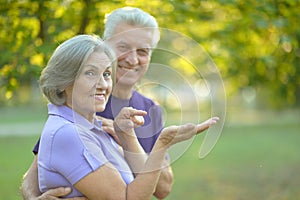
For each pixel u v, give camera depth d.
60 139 2.82
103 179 2.81
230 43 6.76
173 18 5.52
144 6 5.31
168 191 3.70
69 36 5.16
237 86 8.23
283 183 10.77
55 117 2.90
